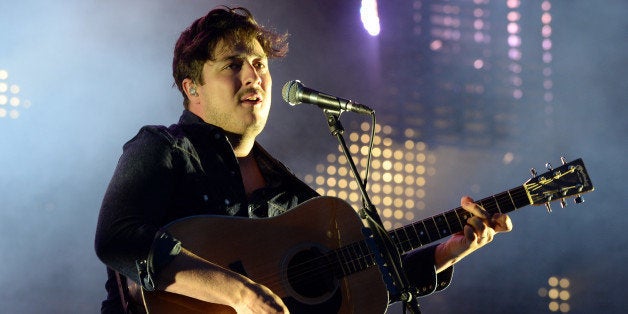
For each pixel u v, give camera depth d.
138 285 4.27
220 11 4.98
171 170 4.41
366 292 4.62
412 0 12.30
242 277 4.01
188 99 4.96
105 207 4.17
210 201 4.54
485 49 12.41
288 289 4.45
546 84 12.45
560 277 11.68
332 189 11.77
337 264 4.61
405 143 12.06
